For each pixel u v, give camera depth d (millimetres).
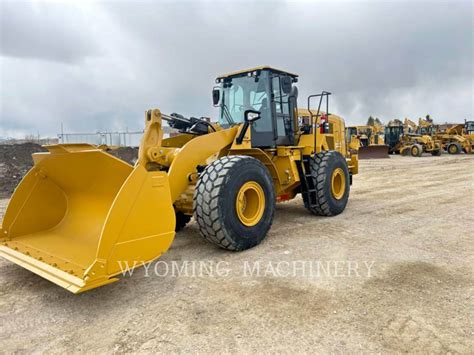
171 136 5359
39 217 4027
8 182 10375
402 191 8922
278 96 5492
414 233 4934
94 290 3227
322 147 6301
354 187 9789
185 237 4910
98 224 3793
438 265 3695
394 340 2371
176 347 2340
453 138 28453
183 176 3854
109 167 3447
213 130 4961
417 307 2803
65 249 3502
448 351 2250
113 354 2285
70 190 4074
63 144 3471
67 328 2605
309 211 6461
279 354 2244
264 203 4383
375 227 5301
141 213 3010
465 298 2945
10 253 3438
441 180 11117
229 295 3066
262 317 2689
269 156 5379
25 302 3020
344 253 4117
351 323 2586
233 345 2348
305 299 2965
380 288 3152
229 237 3938
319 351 2268
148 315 2762
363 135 26453
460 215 6020
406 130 29469
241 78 5469
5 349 2355
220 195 3836
